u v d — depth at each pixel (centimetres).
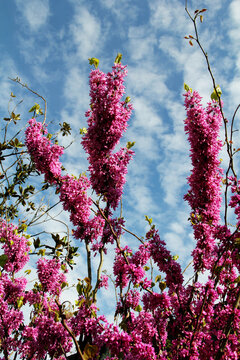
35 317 69
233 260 63
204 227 60
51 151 66
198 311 57
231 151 61
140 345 53
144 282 62
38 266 70
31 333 66
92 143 66
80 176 67
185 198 64
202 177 62
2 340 65
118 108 65
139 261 63
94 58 67
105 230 67
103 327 53
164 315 62
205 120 61
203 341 59
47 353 63
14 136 83
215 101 63
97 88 66
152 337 63
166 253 63
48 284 69
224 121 61
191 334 57
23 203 88
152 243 64
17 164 88
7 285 71
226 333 54
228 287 62
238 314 58
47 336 61
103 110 64
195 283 59
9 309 72
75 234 67
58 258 73
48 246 75
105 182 69
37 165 67
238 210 63
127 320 65
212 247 60
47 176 67
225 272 64
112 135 65
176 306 61
